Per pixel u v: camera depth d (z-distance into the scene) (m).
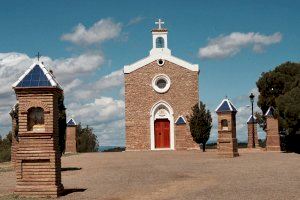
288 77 51.78
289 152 42.09
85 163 33.69
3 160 48.12
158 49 57.66
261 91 53.91
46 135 17.28
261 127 62.25
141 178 22.14
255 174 21.92
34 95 17.55
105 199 16.06
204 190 17.25
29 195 17.00
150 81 55.75
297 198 14.66
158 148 55.19
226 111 35.50
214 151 47.78
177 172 24.47
